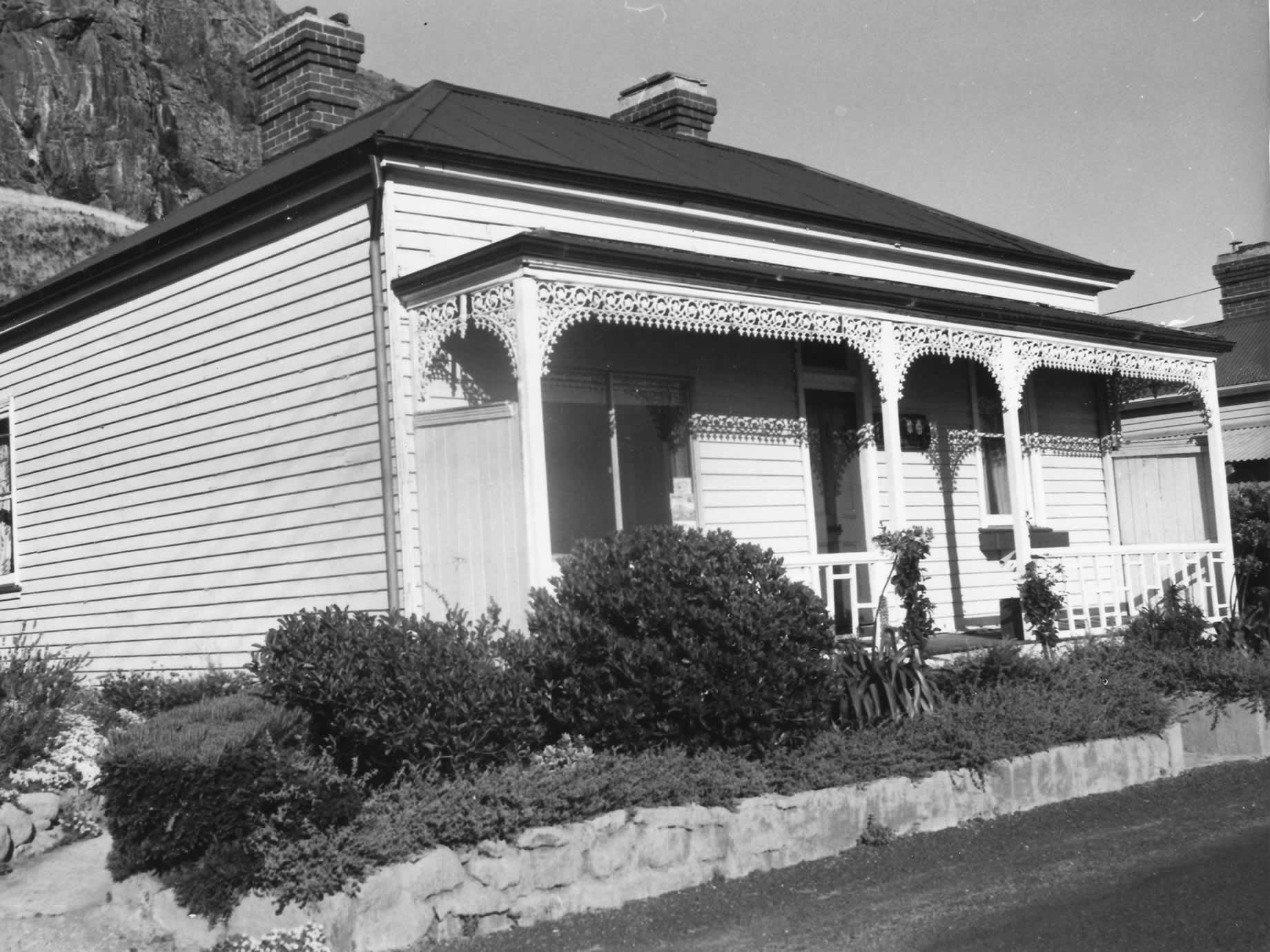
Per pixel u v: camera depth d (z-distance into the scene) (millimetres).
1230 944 5809
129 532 13508
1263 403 25703
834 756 8188
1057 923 6250
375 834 6438
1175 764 9945
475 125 12789
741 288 10758
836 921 6516
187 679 12508
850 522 14016
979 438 15461
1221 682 10930
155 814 6367
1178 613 12641
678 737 7969
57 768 8625
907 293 11984
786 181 15867
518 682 7875
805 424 13539
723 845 7387
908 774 8289
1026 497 15797
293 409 11414
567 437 11453
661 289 10211
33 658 12039
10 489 15742
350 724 7504
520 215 11305
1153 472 16328
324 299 11117
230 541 12109
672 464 12312
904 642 10492
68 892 7121
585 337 11680
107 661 13773
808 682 8352
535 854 6770
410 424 10266
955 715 9180
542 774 7219
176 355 12906
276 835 6406
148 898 6453
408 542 10141
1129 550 13539
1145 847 7770
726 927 6516
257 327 11867
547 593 8562
